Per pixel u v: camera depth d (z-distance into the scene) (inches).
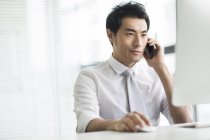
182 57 35.9
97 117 50.5
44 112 136.3
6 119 133.3
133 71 62.0
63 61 137.8
